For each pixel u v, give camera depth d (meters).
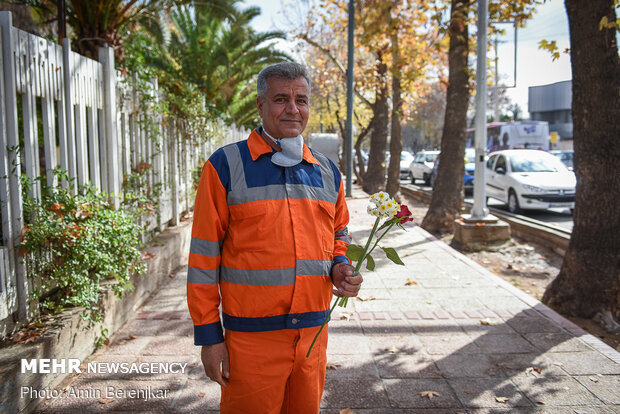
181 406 3.04
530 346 3.95
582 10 4.84
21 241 3.16
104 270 3.79
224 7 10.62
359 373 3.52
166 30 11.77
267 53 16.22
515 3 9.70
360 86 18.27
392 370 3.57
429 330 4.31
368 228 9.73
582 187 5.10
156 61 12.20
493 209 12.96
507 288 5.53
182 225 7.17
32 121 3.38
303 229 1.90
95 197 3.92
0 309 2.96
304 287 1.89
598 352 3.83
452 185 10.41
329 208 2.01
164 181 6.66
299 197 1.92
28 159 3.36
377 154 18.61
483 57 8.61
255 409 1.89
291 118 1.96
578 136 5.07
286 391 2.00
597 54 4.80
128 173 5.31
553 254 8.44
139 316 4.62
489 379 3.43
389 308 4.89
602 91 4.82
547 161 13.46
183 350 3.85
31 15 8.69
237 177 1.88
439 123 51.75
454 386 3.33
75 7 6.70
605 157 4.91
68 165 4.00
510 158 13.61
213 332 1.86
